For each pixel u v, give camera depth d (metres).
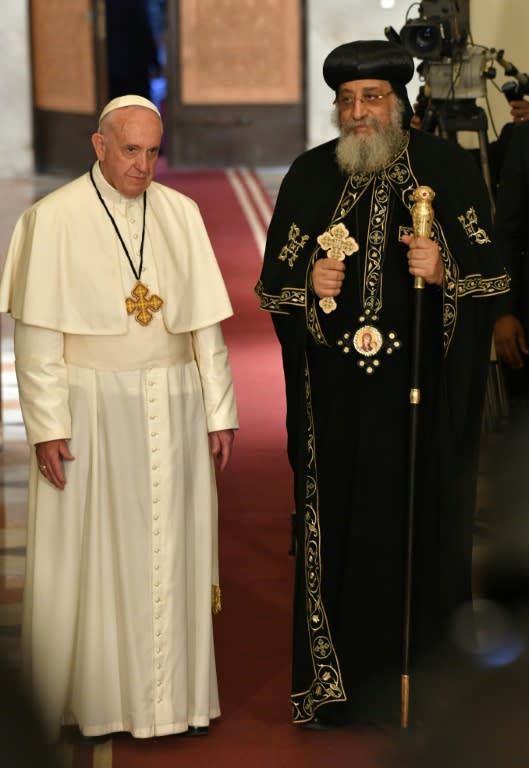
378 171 11.42
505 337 14.24
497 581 14.64
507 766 10.38
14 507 18.70
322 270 11.27
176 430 11.19
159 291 11.14
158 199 11.28
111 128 10.73
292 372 11.84
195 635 11.46
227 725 11.72
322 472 11.60
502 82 21.92
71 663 11.15
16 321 11.02
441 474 11.48
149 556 11.09
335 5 49.38
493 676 12.05
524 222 14.28
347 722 11.59
